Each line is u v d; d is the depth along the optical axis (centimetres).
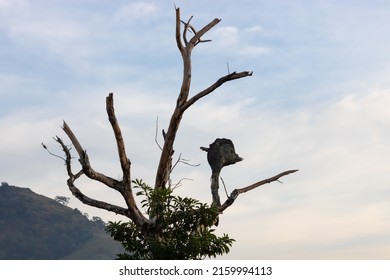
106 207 1800
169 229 1780
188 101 1798
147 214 1752
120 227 1819
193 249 1691
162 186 1875
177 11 1845
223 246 1720
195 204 1748
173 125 1831
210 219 1750
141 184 1739
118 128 1655
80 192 1802
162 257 1694
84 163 1681
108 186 1741
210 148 1989
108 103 1625
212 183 1969
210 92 1766
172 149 1862
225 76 1738
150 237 1748
